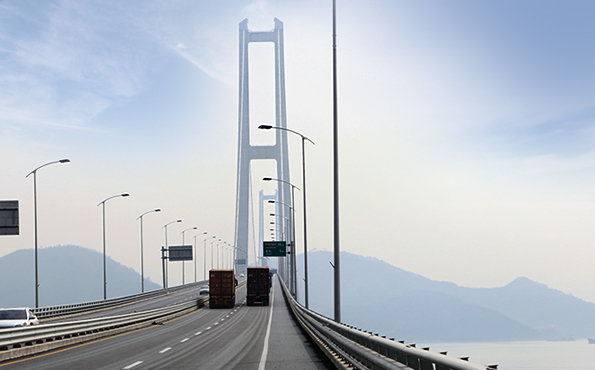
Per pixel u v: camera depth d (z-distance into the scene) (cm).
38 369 1736
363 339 1352
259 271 7575
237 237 15325
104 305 6731
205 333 3372
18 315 3325
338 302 2616
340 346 1795
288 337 3019
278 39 15962
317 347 2423
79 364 1861
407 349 907
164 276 11188
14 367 1803
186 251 11500
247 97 15800
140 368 1739
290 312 6072
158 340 2891
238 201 15500
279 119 15438
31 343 2353
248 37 16112
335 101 2747
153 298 9538
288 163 15138
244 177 15450
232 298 7062
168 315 4988
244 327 3891
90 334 2956
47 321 4538
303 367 1728
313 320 2897
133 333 3447
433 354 780
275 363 1838
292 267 8819
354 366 1445
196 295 10406
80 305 5866
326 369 1677
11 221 4381
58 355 2181
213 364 1823
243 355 2100
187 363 1859
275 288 13825
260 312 6103
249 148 15500
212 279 7025
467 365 644
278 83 15725
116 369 1717
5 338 2070
